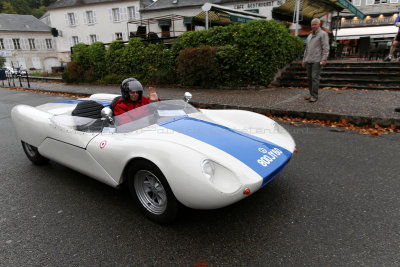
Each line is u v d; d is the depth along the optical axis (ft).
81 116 10.18
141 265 6.48
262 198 9.34
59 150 10.25
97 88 43.01
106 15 110.93
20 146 15.94
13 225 8.29
